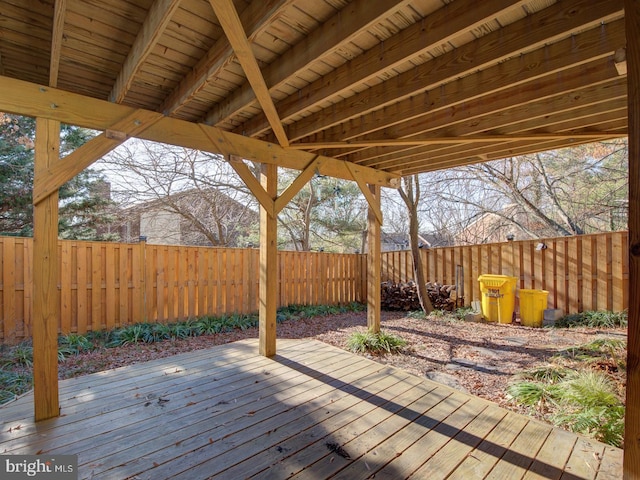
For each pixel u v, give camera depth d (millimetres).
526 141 4004
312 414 2676
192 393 3010
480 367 3879
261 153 3871
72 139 7355
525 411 2838
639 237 1113
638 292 1115
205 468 2014
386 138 3764
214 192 9906
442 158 4711
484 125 3350
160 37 2133
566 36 2080
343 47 2354
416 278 6883
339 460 2113
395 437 2375
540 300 5688
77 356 4141
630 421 1131
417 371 3775
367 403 2875
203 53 2465
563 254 5898
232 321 5738
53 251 2572
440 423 2566
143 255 5312
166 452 2160
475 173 9586
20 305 4348
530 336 5113
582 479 1960
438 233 13836
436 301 7023
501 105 2838
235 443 2271
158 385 3172
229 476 1949
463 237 12969
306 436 2369
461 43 2270
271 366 3707
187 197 9828
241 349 4312
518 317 6293
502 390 3254
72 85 3029
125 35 2279
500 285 6051
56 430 2387
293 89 3012
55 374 2578
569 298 5824
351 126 3674
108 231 9336
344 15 1985
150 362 3812
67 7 1979
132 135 2930
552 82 2547
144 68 2672
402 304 7422
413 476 1977
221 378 3359
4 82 2395
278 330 5691
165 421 2529
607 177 8367
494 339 5004
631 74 1145
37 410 2506
